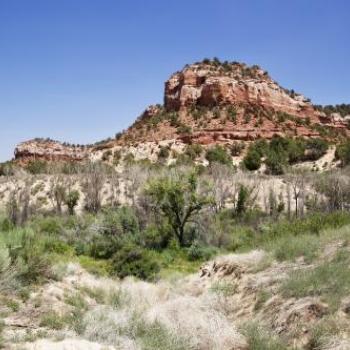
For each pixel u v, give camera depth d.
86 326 7.74
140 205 31.80
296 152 93.69
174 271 18.30
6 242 11.52
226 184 56.41
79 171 66.94
